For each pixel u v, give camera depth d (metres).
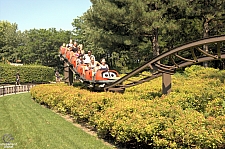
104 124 7.93
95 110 9.25
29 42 68.06
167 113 6.94
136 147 7.38
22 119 11.28
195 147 5.81
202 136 5.65
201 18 24.50
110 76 13.33
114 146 7.65
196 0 21.27
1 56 70.00
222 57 8.80
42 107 15.06
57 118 11.68
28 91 25.61
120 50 28.06
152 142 6.65
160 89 12.93
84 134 8.97
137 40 23.64
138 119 6.93
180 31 27.19
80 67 15.95
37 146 7.60
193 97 8.88
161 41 30.91
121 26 24.88
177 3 20.55
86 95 10.77
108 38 23.86
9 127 9.76
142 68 10.57
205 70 17.11
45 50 65.12
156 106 7.85
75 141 8.10
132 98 10.28
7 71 34.09
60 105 12.67
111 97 9.66
